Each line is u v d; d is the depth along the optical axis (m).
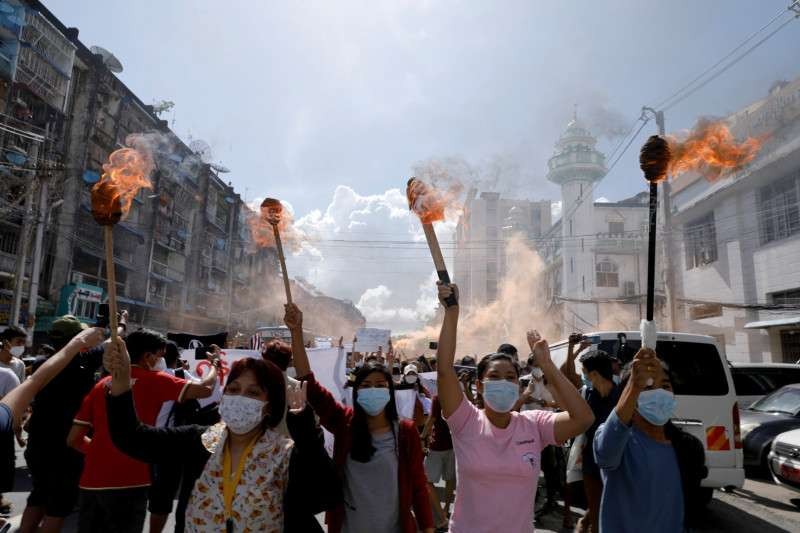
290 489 2.63
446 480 6.66
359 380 3.37
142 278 30.88
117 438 2.55
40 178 19.47
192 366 8.09
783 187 20.42
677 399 6.75
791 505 7.77
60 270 24.08
